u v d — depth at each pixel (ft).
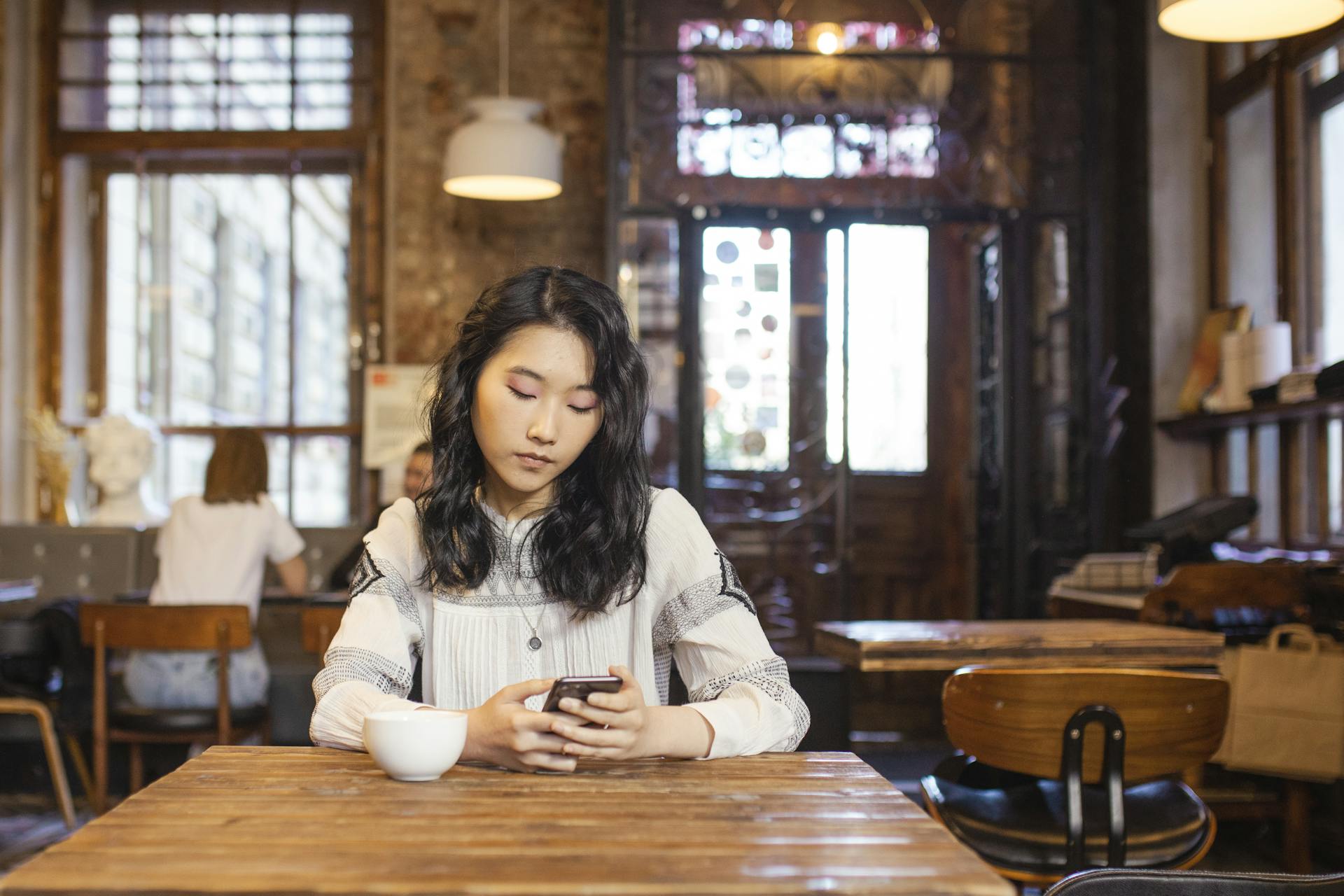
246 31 19.99
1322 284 14.21
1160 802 7.30
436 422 4.67
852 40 18.07
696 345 17.56
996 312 18.08
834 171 18.02
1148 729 6.65
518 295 4.37
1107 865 6.63
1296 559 12.98
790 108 18.06
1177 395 17.08
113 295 19.95
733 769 3.97
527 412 4.29
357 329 19.89
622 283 17.85
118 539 17.16
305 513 19.75
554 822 3.24
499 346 4.37
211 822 3.21
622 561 4.61
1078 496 17.38
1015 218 17.66
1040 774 6.75
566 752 3.84
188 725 11.63
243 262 20.02
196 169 20.04
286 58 19.97
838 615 17.83
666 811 3.38
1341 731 9.73
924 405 19.70
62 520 18.69
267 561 17.24
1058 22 17.92
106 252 19.97
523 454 4.31
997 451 18.21
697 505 17.46
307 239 19.97
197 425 19.85
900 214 17.69
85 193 20.01
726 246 17.76
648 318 18.21
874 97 18.08
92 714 12.78
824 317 17.87
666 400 18.21
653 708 4.11
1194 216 17.20
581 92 19.70
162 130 19.89
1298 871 10.22
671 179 17.87
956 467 19.80
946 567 19.83
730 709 4.25
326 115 19.97
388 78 19.67
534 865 2.83
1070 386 17.62
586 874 2.76
